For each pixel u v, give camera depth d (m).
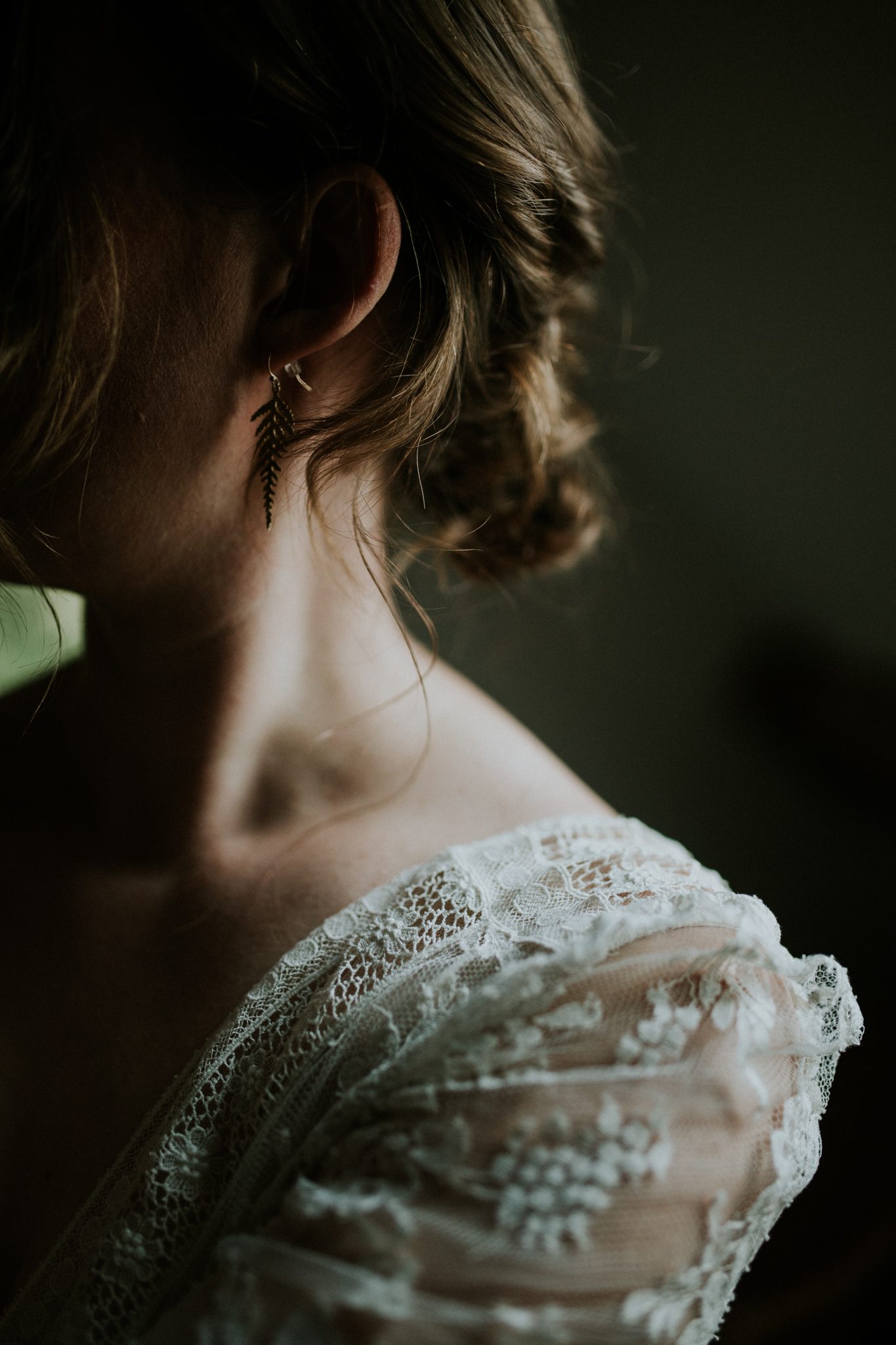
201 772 0.54
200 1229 0.47
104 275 0.45
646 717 1.02
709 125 0.91
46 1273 0.48
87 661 0.56
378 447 0.50
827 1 0.86
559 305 0.58
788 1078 0.46
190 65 0.44
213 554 0.51
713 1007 0.45
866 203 0.89
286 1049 0.48
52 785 0.57
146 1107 0.50
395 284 0.50
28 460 0.46
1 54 0.43
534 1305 0.41
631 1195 0.42
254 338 0.48
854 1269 0.85
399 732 0.56
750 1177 0.44
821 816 0.98
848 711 0.94
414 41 0.47
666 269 0.95
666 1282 0.42
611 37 0.91
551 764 0.58
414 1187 0.42
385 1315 0.40
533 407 0.59
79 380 0.46
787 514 0.96
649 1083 0.43
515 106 0.50
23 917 0.55
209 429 0.48
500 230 0.51
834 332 0.92
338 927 0.49
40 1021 0.53
